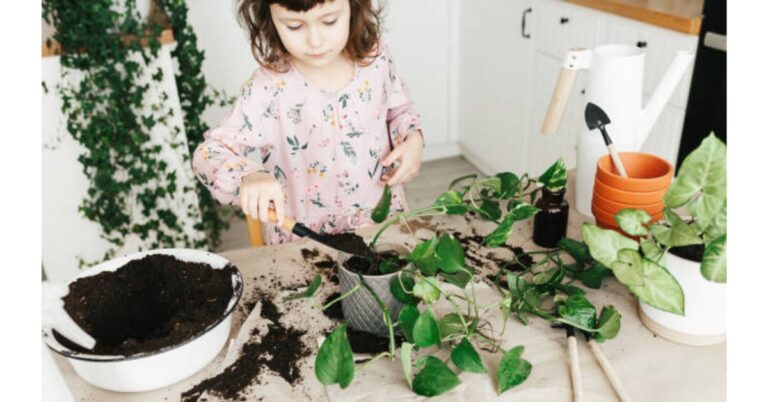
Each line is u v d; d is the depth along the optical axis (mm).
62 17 1626
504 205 1083
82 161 1772
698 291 690
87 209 1849
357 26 1184
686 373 693
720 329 721
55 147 1768
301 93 1233
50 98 1710
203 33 2395
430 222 1064
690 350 731
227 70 2492
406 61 2840
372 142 1312
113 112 1761
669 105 1695
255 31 1192
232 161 1045
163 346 699
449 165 3035
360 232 1036
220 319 738
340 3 993
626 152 944
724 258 601
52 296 764
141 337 780
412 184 2848
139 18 1771
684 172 635
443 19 2805
